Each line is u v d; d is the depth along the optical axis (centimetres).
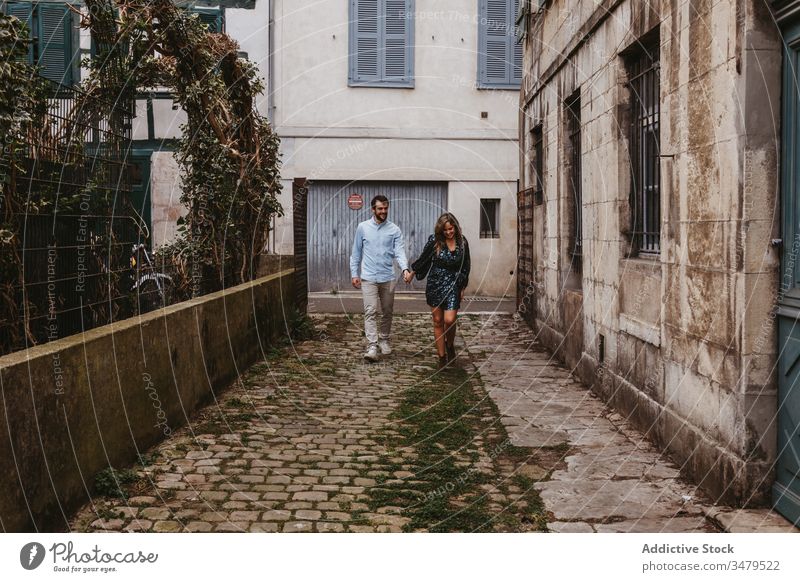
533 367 920
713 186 477
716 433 470
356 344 1087
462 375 873
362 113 1741
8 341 546
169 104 1576
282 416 676
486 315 1407
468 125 1758
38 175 584
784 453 425
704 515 443
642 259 665
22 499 375
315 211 1767
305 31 1719
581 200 851
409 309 1493
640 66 680
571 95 895
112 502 455
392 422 664
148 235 785
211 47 951
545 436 616
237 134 1059
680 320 533
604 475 517
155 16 804
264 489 488
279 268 1191
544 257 1077
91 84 686
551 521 437
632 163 694
